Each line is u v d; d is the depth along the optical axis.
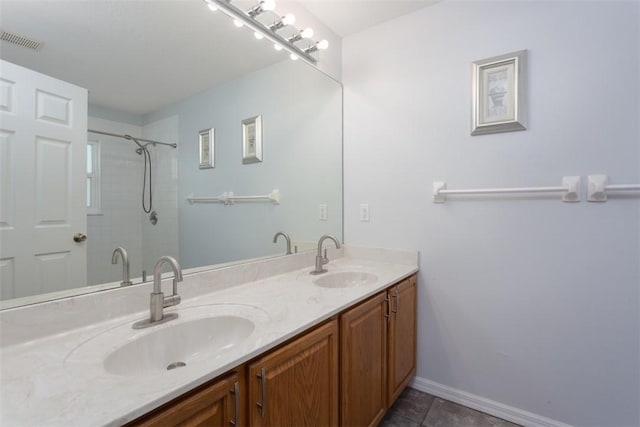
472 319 1.77
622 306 1.40
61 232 1.02
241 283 1.53
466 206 1.77
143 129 1.26
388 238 2.05
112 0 1.16
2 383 0.70
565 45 1.49
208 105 1.49
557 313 1.54
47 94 0.99
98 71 1.12
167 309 1.17
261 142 1.75
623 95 1.38
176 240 1.37
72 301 0.99
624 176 1.38
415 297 1.92
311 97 2.02
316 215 2.07
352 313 1.31
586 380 1.48
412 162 1.95
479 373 1.75
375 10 1.92
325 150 2.12
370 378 1.45
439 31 1.85
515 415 1.64
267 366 0.92
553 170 1.53
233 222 1.61
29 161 0.96
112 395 0.66
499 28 1.66
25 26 0.95
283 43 1.70
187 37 1.40
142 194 1.26
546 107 1.54
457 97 1.79
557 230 1.53
